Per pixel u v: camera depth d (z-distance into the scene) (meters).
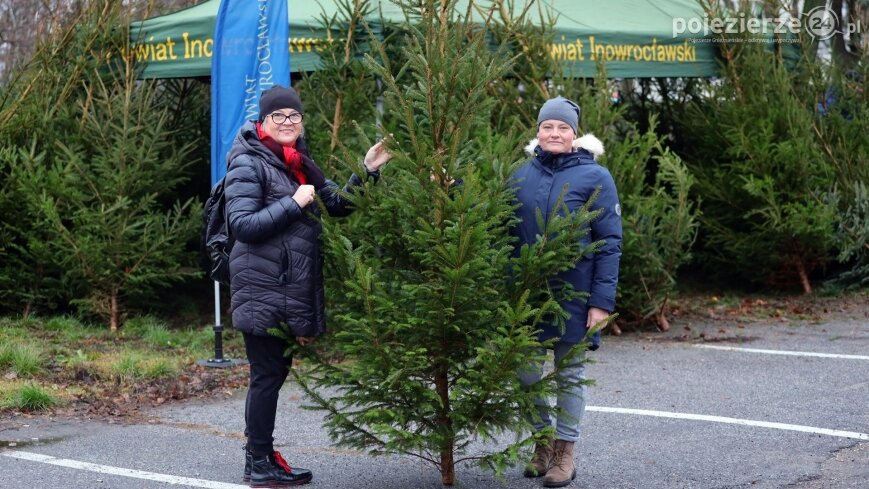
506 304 4.45
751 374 7.99
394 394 4.75
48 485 5.23
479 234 4.40
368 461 5.66
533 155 4.77
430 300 4.49
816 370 8.08
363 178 4.73
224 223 5.08
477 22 9.47
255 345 4.96
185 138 11.40
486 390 4.59
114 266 9.59
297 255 4.87
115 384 7.49
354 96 9.52
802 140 11.11
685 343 9.38
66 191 9.48
